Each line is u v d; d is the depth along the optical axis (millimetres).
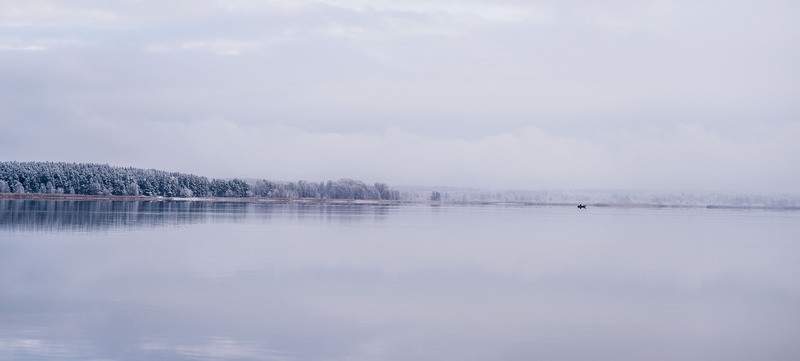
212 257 52188
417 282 41469
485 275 45000
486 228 96438
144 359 24641
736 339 28766
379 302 34844
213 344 26578
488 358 25578
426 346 26891
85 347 25859
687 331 29984
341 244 65375
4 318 30016
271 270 45594
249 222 100000
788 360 25984
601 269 49094
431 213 162750
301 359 24984
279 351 25891
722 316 33062
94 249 56125
